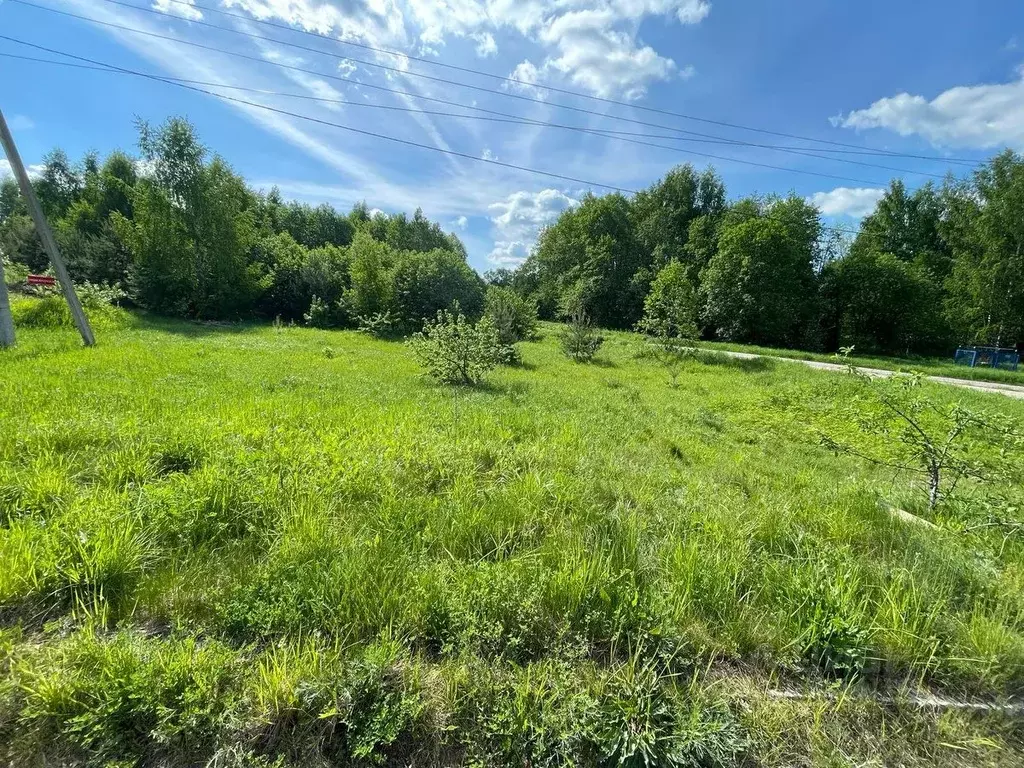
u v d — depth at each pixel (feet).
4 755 5.23
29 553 7.47
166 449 12.90
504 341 65.82
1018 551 11.20
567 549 9.26
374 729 5.58
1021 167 91.09
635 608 7.42
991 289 94.43
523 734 5.74
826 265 124.77
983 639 7.49
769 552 10.44
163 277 81.15
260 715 5.65
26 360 29.50
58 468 11.39
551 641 7.11
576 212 169.78
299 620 6.94
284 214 145.59
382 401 24.04
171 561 8.18
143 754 5.36
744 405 35.88
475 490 12.25
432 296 88.63
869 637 7.26
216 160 89.25
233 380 26.68
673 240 150.92
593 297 145.38
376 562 8.28
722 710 6.14
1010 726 6.53
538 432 19.39
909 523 12.01
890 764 5.99
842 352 17.43
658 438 21.80
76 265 88.33
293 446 14.29
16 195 136.36
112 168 116.47
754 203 138.82
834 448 19.92
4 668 6.03
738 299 112.27
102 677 5.71
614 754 5.63
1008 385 65.00
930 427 21.17
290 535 9.14
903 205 134.62
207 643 6.52
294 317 100.68
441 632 7.07
